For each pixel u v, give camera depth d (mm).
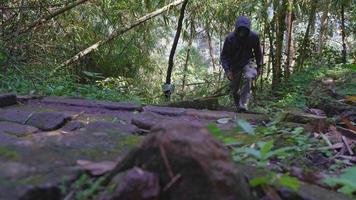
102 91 7941
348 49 16234
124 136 3365
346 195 2652
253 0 11820
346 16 15227
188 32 15258
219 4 13094
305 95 9812
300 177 2887
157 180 2094
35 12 8758
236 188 2086
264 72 15242
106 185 2354
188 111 5293
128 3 12328
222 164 2088
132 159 2275
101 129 3637
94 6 11766
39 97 5598
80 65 11586
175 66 15711
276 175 2561
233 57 7801
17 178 2275
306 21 14648
